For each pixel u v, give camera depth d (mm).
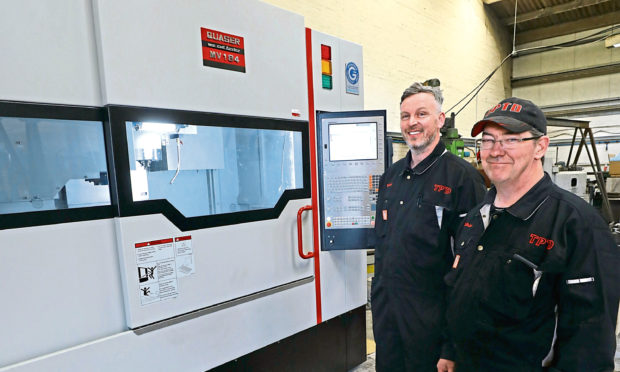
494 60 6531
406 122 1442
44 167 1087
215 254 1375
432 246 1351
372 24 3941
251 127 1482
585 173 4242
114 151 1111
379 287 1499
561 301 794
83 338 1106
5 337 970
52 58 1020
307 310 1756
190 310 1314
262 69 1505
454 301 964
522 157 838
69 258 1069
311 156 1739
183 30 1251
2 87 940
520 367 853
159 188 1352
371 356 2211
